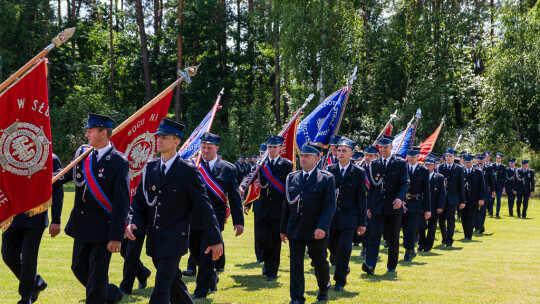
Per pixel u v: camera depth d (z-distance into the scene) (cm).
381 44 3800
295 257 659
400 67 3756
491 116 3428
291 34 3047
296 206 663
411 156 1052
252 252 1116
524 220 1969
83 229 530
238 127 4081
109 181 532
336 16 3011
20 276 604
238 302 672
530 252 1174
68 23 4381
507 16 3300
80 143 3803
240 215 743
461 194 1311
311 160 673
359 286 782
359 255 1118
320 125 1059
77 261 536
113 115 4003
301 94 3181
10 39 3906
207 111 4078
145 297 686
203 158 760
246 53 4166
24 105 527
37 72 535
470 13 3734
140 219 540
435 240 1420
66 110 3797
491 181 1856
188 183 512
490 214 2117
